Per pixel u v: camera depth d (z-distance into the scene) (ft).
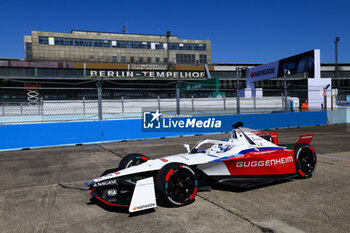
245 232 11.09
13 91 130.62
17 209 14.32
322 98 79.36
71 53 217.15
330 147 32.19
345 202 14.24
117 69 151.23
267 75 96.02
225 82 170.91
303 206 13.79
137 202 12.76
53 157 29.07
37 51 208.85
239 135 18.35
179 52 244.22
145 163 15.76
